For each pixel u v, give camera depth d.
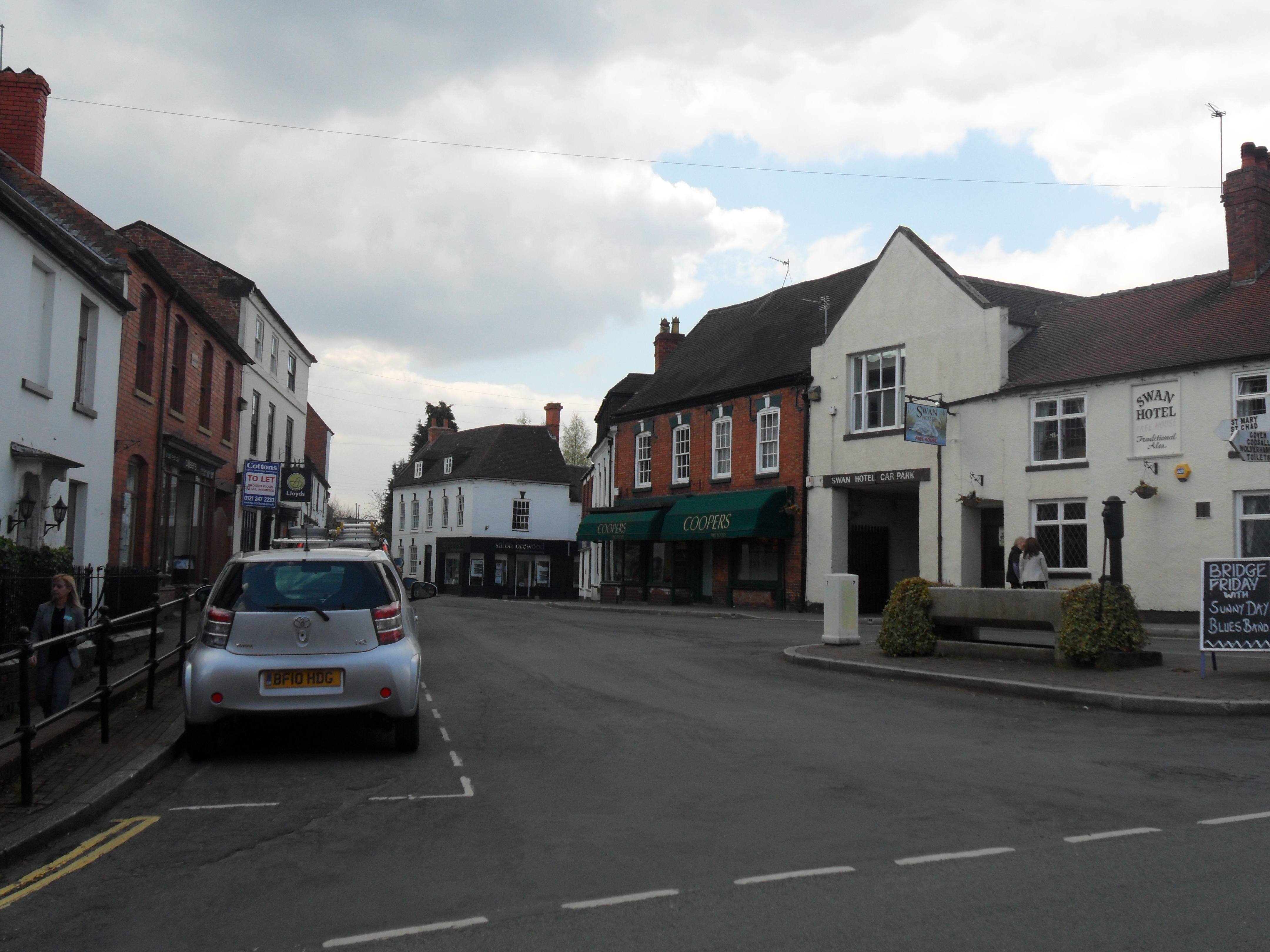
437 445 68.69
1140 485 20.03
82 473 16.64
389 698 8.32
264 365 31.97
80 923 4.71
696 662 15.30
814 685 12.75
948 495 24.20
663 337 40.75
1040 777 7.59
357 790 7.31
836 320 28.81
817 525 28.12
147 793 7.29
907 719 10.24
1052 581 21.75
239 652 8.27
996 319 23.34
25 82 19.97
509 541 59.66
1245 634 11.80
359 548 10.44
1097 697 10.75
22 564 10.82
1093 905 4.77
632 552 36.91
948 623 14.55
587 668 14.55
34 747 7.76
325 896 5.02
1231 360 18.88
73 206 18.42
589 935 4.46
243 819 6.55
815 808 6.69
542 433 63.00
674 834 6.09
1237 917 4.59
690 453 33.69
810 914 4.68
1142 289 23.27
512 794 7.16
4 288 13.51
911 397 23.36
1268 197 21.20
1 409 13.52
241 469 29.20
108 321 17.67
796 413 29.06
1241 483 18.72
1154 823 6.27
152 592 16.36
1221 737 9.12
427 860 5.60
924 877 5.22
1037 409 22.36
